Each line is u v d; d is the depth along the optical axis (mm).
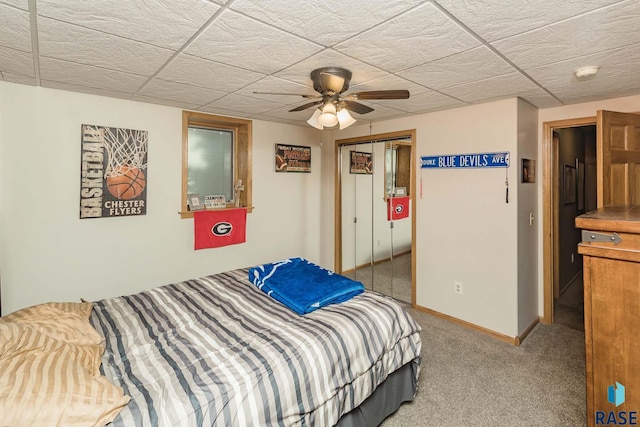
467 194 3250
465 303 3322
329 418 1592
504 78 2383
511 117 2908
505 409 2127
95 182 2889
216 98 2977
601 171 2107
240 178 3961
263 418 1350
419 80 2434
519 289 3012
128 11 1469
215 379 1374
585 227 951
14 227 2570
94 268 2939
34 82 2512
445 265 3473
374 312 2023
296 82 2508
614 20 1532
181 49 1891
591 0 1360
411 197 3764
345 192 4680
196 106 3285
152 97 2943
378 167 4277
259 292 2383
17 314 1694
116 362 1521
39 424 1061
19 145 2561
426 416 2076
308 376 1536
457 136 3295
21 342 1369
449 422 2021
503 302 3043
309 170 4566
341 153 4695
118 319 1943
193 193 3678
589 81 2449
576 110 3131
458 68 2182
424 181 3615
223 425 1250
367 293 2359
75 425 1093
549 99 2963
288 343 1642
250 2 1392
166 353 1582
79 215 2834
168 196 3326
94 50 1904
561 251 4141
